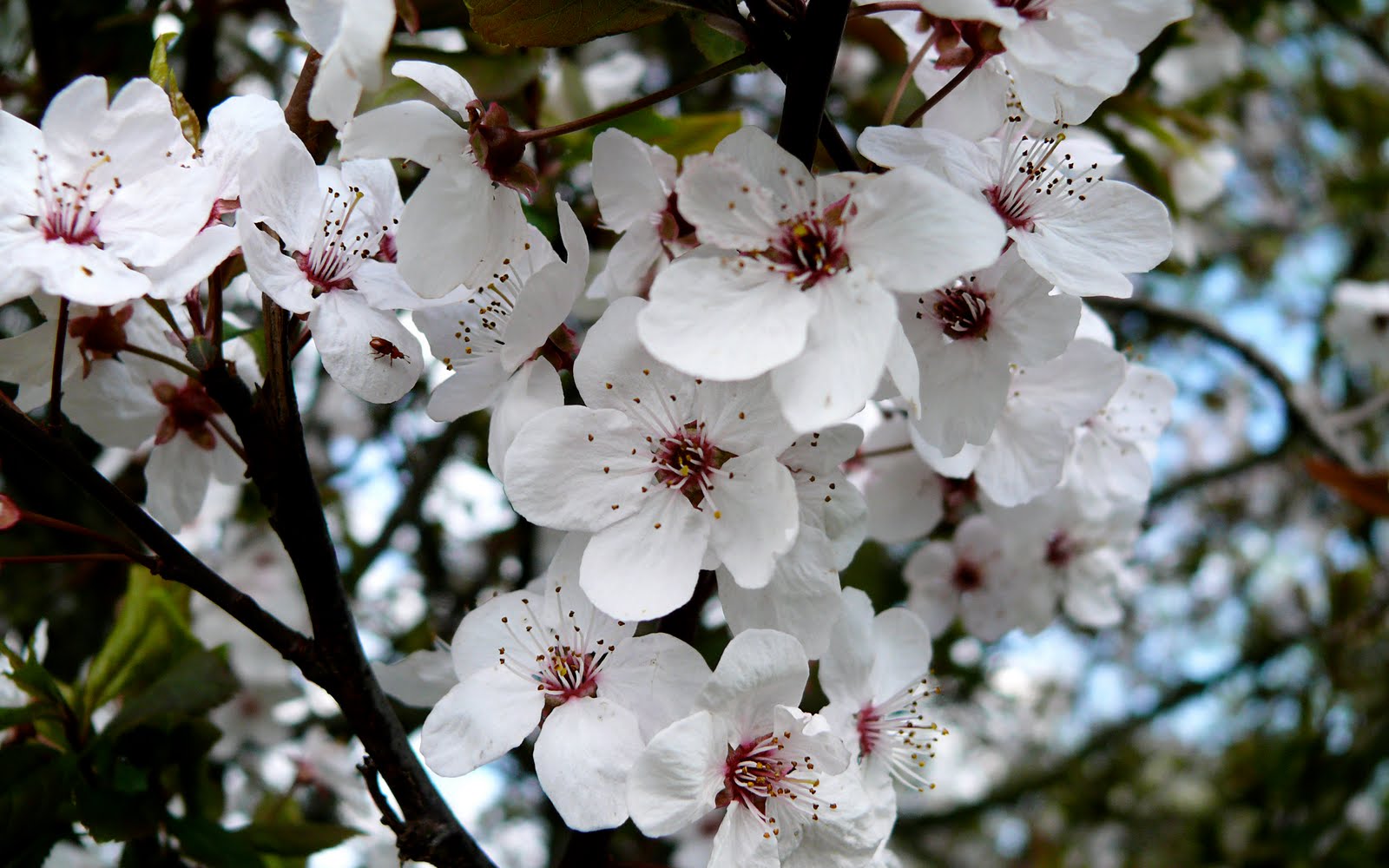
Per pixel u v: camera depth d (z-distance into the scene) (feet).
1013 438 0.62
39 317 0.89
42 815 0.61
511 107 0.75
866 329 0.47
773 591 0.51
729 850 0.50
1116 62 0.52
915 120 0.58
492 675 0.51
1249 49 1.62
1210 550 1.85
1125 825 1.84
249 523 0.94
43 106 0.83
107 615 0.92
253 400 0.52
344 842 0.66
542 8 0.51
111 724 0.63
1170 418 0.70
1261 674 1.76
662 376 0.51
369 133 0.51
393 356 0.54
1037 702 1.86
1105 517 0.73
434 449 0.98
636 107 0.52
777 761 0.51
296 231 0.53
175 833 0.63
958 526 0.75
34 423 0.50
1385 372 1.58
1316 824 1.31
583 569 0.50
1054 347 0.54
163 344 0.58
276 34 0.70
